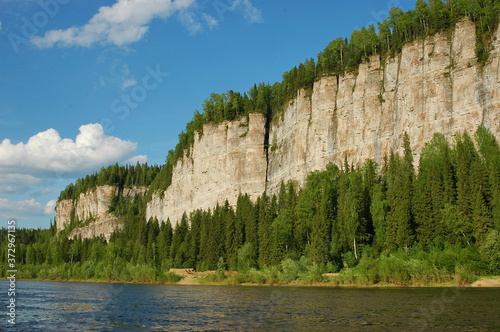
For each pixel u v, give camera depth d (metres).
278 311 55.62
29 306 68.19
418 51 124.31
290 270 100.44
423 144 116.94
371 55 138.00
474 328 42.41
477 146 103.94
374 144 128.75
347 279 89.81
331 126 140.25
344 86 140.75
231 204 166.12
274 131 166.50
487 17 114.19
